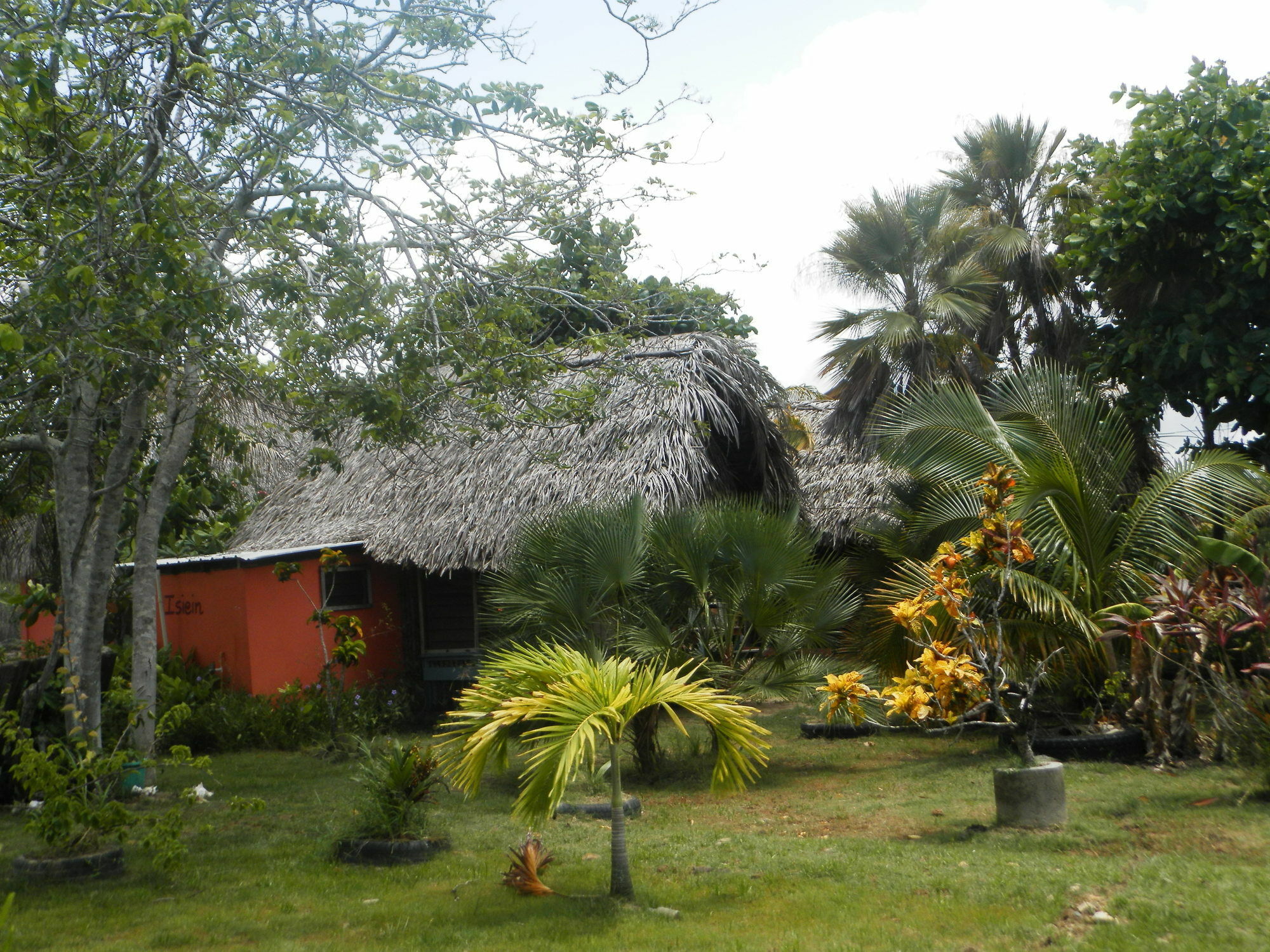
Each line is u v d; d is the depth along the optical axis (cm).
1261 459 1220
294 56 790
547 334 1059
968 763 934
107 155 698
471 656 1459
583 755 502
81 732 769
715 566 938
